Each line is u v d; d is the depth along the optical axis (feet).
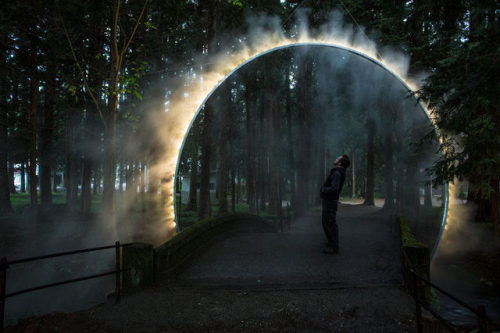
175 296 13.91
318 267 17.89
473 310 7.29
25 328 11.56
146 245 15.03
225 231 28.63
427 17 20.15
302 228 52.01
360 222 50.06
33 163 36.24
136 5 27.81
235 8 45.32
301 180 70.08
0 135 45.62
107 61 31.91
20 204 73.05
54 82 34.12
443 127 17.04
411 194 51.08
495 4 16.69
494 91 14.44
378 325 11.57
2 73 35.06
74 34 28.32
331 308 12.64
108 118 23.65
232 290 14.53
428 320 12.10
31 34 29.45
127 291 14.61
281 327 11.42
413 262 14.47
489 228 40.75
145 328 11.30
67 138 56.65
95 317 12.09
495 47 14.17
